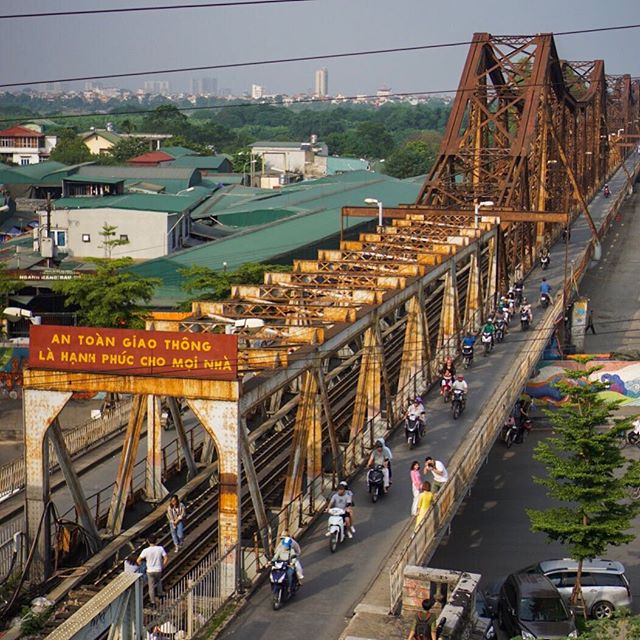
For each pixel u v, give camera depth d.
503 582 35.00
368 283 44.25
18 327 71.62
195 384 27.52
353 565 29.22
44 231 93.50
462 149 82.06
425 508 30.09
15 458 49.62
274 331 34.12
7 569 29.50
